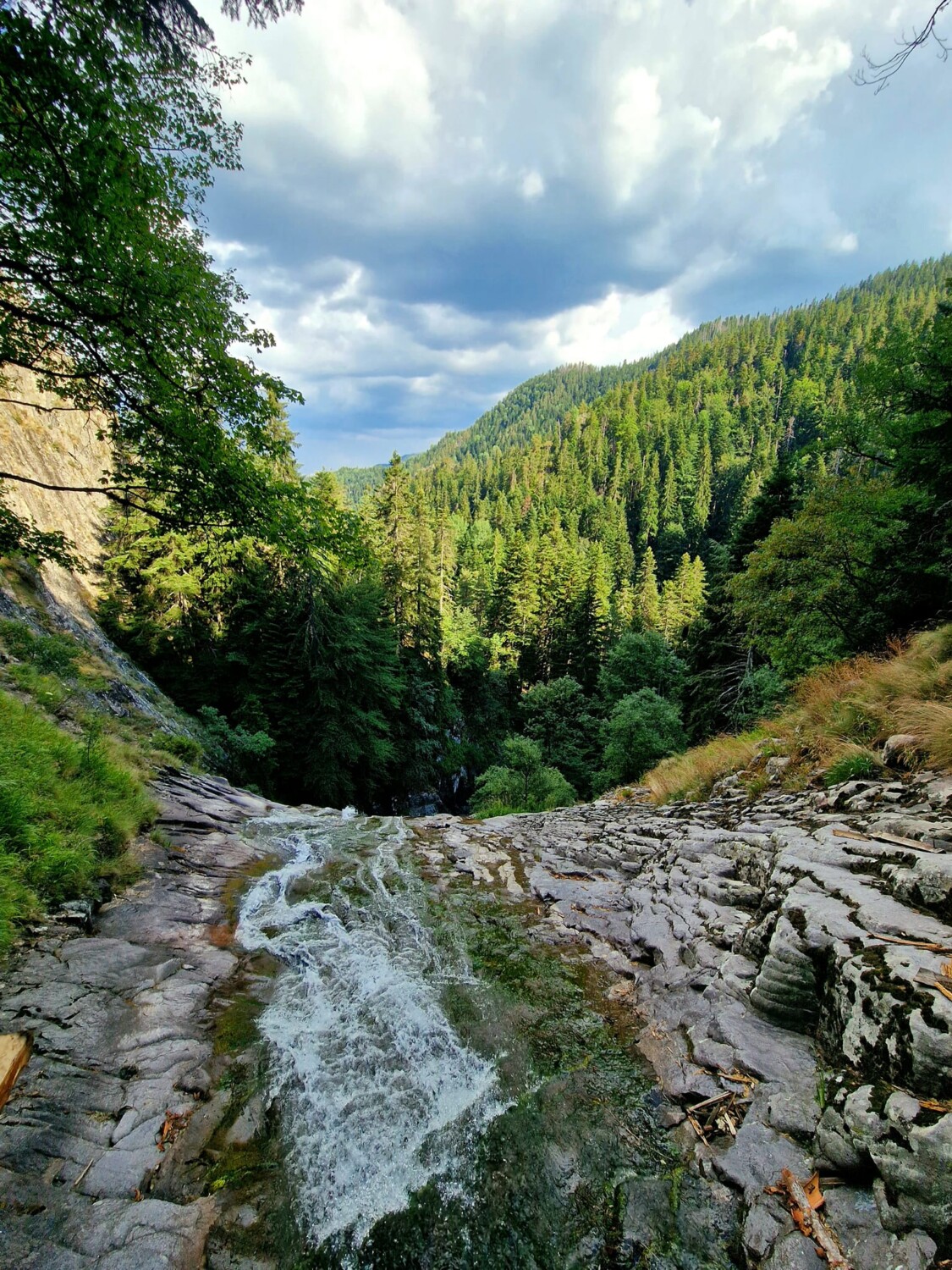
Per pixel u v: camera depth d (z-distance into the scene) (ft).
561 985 14.53
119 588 61.31
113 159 14.44
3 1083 9.06
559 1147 9.24
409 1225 8.25
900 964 8.57
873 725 21.45
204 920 17.26
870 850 12.84
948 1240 5.65
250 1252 7.70
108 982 12.89
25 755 18.93
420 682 94.58
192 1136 9.42
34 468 54.13
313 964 15.69
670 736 59.11
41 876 14.90
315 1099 10.65
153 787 27.53
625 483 368.48
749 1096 8.98
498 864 24.98
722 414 441.27
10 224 15.42
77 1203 7.79
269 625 66.54
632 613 179.42
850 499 37.81
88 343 18.60
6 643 33.22
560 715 92.32
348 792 69.26
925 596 36.11
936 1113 6.57
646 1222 7.66
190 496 21.85
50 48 12.62
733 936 13.42
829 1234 6.39
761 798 23.53
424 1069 11.51
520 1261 7.62
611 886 20.71
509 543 197.06
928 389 35.55
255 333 20.35
